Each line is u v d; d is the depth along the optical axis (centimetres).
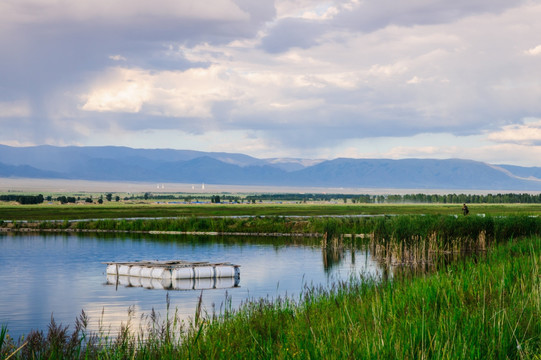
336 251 6356
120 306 3403
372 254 5938
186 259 5762
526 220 5994
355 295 2633
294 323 2122
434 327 1659
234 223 9312
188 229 9181
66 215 13088
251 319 2294
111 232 9269
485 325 1666
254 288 4019
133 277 4606
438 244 5438
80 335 2533
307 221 9050
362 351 1452
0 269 5059
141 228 9506
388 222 6150
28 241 7638
